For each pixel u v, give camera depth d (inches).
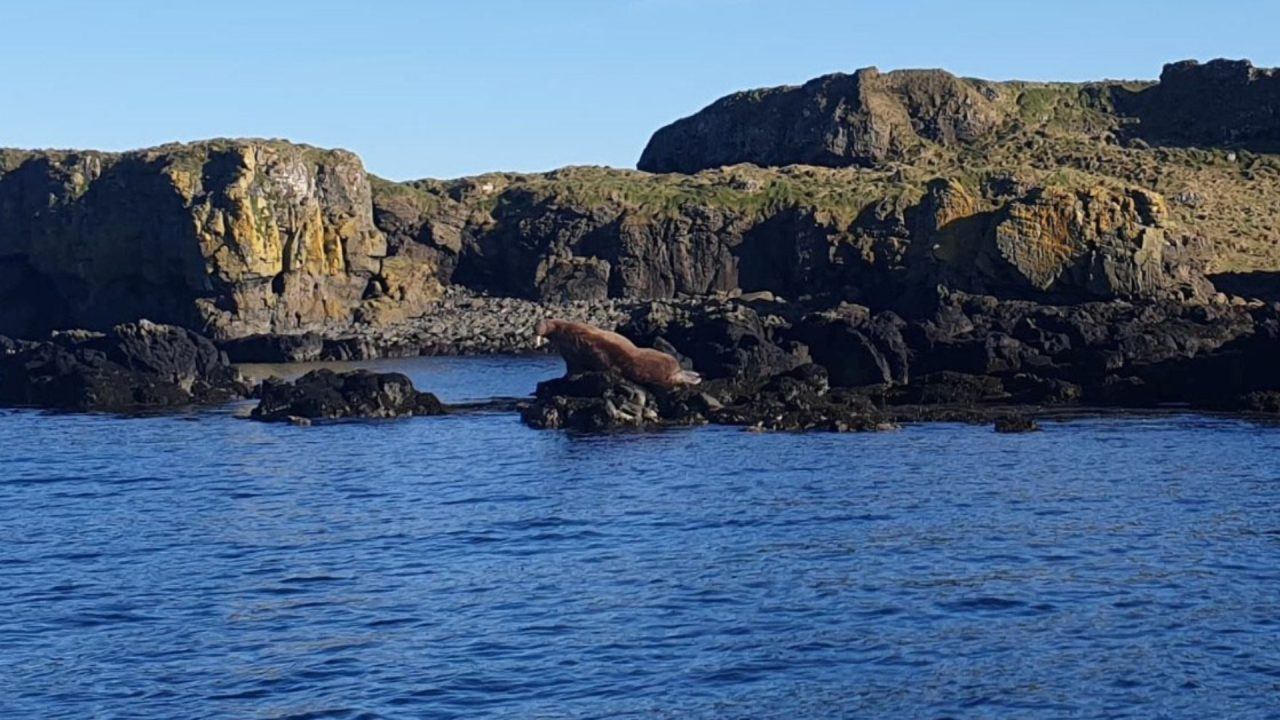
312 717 1318.9
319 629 1584.6
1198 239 4958.2
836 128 7381.9
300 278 5964.6
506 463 2669.8
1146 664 1413.6
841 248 5728.3
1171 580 1700.3
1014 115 7642.7
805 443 2800.2
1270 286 4980.3
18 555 1977.1
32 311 6373.0
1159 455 2578.7
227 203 5767.7
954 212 5275.6
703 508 2187.5
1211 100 7381.9
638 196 6422.2
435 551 1951.3
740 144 7824.8
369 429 3196.4
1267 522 1999.3
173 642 1552.7
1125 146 7249.0
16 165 6599.4
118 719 1332.4
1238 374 3284.9
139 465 2785.4
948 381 3420.3
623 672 1418.6
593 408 3112.7
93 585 1801.2
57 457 2910.9
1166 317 4050.2
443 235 6540.4
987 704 1323.8
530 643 1512.1
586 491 2356.1
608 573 1796.3
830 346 3693.4
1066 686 1362.0
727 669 1422.2
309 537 2063.2
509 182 7140.8
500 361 5201.8
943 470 2461.9
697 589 1706.4
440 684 1392.7
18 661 1499.8
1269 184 6496.1
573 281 6200.8
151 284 6028.5
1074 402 3336.6
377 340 5590.6
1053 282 4842.5
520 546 1967.3
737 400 3307.1
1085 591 1660.9
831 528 2018.9
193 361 4173.2
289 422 3344.0
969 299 4259.4
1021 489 2274.9
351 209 6240.2
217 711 1343.5
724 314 4505.4
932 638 1503.4
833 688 1368.1
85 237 6067.9
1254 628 1513.3
